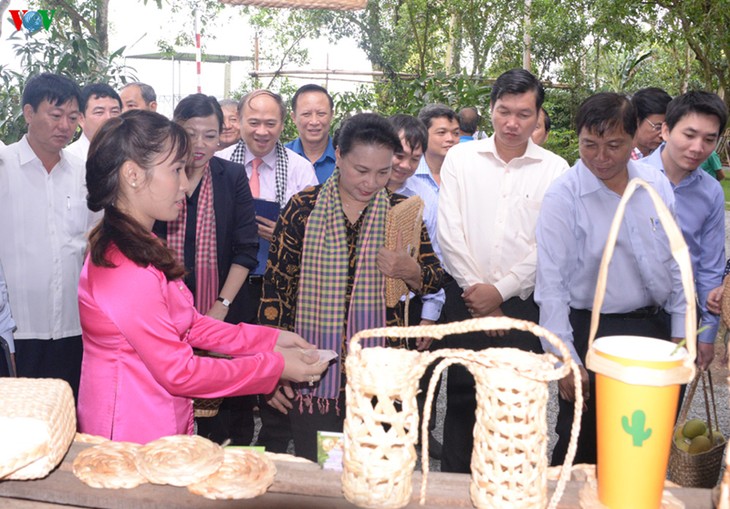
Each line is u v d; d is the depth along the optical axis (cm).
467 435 300
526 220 297
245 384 174
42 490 123
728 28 1089
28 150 305
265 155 383
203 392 171
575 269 264
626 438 108
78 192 318
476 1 1288
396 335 116
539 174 298
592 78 1808
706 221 300
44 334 310
